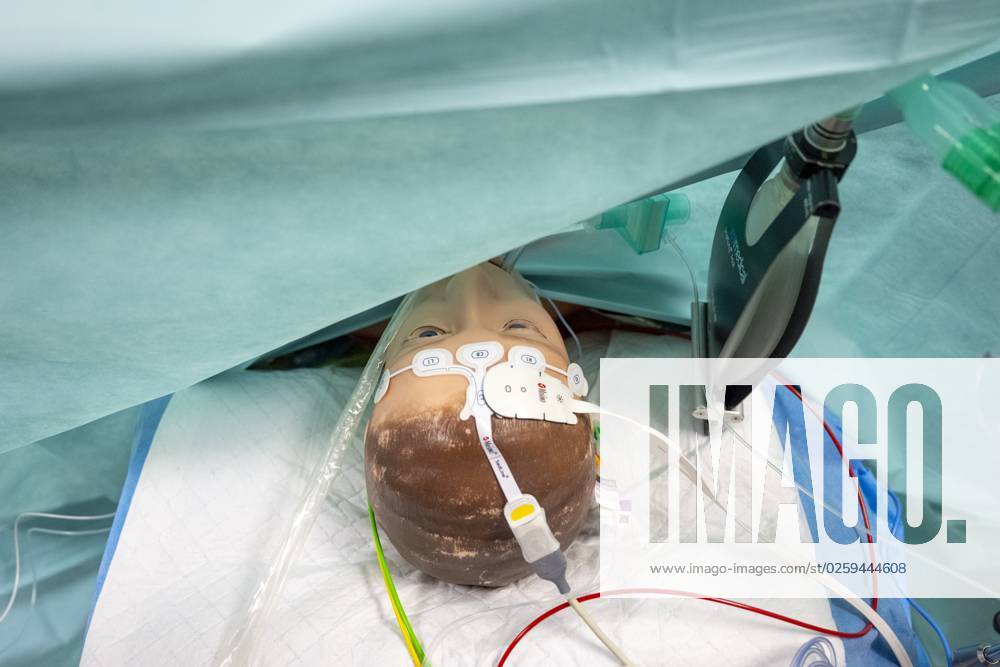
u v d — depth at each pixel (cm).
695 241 119
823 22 51
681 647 83
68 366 79
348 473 102
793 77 53
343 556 94
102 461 128
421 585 89
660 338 121
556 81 53
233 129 55
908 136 109
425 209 64
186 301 72
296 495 100
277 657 83
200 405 108
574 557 92
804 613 87
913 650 88
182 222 64
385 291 73
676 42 52
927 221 115
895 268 119
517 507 73
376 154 59
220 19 51
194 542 95
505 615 85
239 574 92
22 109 54
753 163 86
